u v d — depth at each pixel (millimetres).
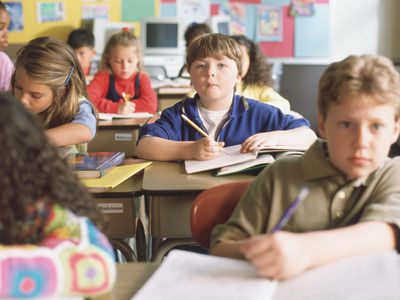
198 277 819
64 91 1862
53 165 733
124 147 2830
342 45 5977
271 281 794
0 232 727
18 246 726
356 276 786
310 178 1031
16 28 5680
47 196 734
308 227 1023
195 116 1893
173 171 1669
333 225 1016
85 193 811
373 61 921
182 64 5375
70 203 766
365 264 815
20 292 700
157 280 817
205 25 4496
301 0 5871
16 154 685
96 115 2016
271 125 1882
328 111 944
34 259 712
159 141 1810
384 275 779
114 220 1556
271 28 5895
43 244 740
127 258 1554
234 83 1887
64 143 1797
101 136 2818
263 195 1068
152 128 1890
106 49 3738
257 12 5867
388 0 5891
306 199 1027
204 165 1658
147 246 1736
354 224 985
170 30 5391
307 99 5016
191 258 880
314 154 1044
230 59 1853
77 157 1729
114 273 756
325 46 5957
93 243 756
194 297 764
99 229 824
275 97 2809
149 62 5340
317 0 5891
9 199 695
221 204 1241
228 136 1877
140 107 3621
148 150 1806
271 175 1076
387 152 933
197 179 1581
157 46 5398
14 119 687
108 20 5738
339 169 1008
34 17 5676
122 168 1664
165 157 1776
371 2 5902
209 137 1772
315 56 5965
